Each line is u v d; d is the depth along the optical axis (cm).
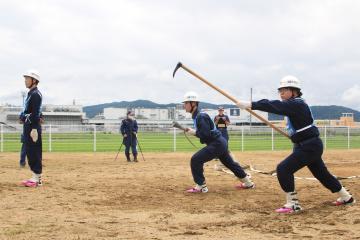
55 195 955
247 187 1069
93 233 634
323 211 781
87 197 941
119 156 2156
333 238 603
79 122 8844
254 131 3894
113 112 10062
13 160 1880
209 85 873
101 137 4494
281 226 680
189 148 2898
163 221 720
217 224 697
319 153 786
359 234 622
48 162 1802
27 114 1060
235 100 832
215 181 1212
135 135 1900
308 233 634
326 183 817
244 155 2272
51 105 9131
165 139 4166
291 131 792
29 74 1052
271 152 2492
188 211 807
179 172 1428
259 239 602
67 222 704
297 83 788
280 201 905
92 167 1595
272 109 769
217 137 1004
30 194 960
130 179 1239
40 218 732
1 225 680
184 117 7850
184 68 895
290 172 785
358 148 3044
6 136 4275
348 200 820
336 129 4222
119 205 862
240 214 779
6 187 1048
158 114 10319
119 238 606
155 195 976
